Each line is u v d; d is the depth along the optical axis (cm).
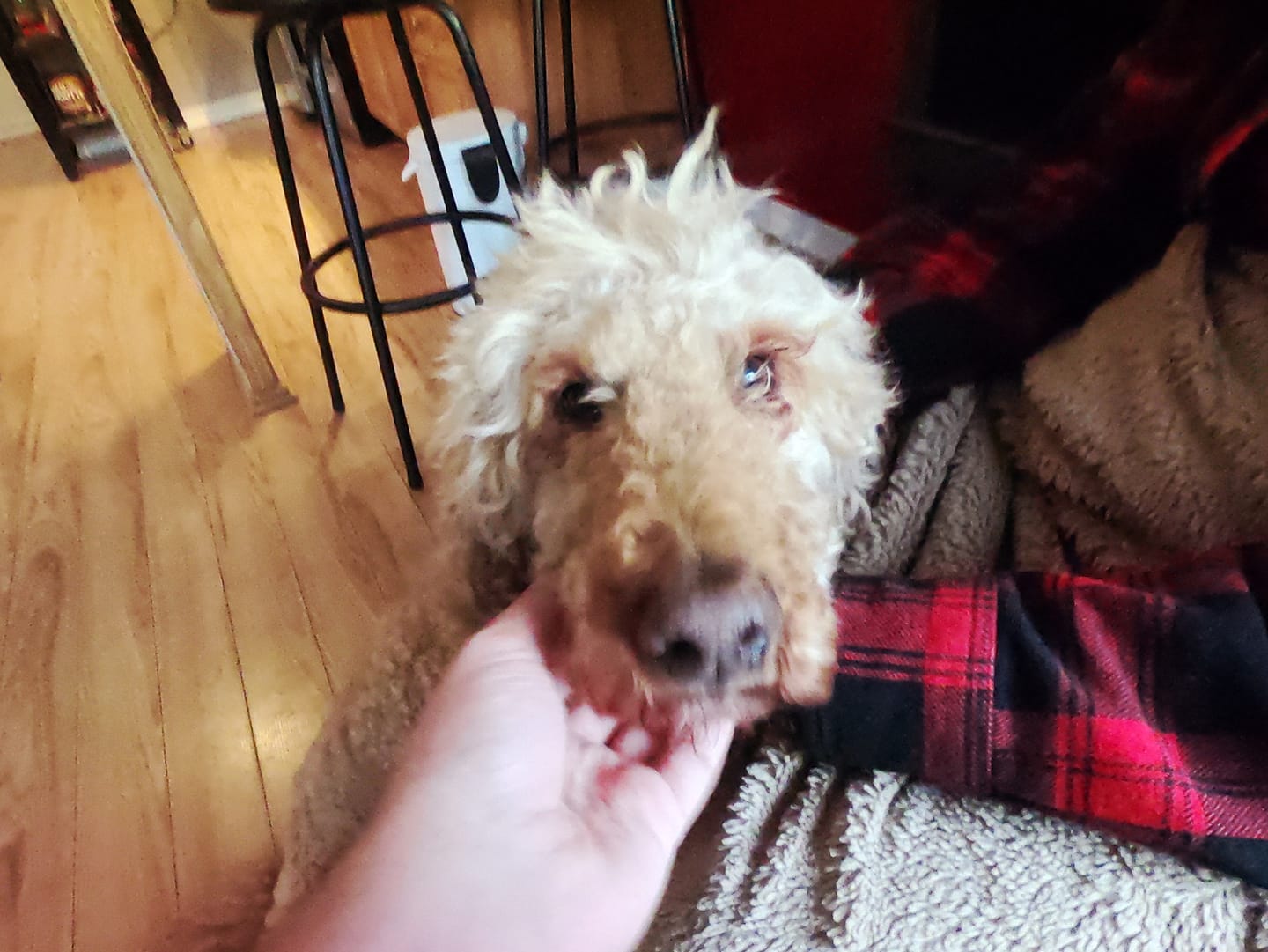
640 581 56
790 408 77
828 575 74
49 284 255
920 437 89
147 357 211
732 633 54
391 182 267
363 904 49
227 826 112
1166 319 75
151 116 152
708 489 61
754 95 179
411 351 191
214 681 131
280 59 362
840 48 155
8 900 106
